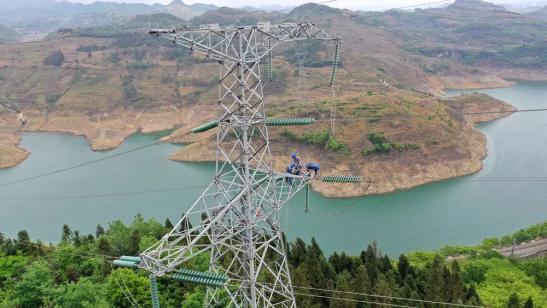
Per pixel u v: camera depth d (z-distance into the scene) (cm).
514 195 10150
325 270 5584
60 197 10819
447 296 5088
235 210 3128
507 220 8894
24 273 4944
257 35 3516
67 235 6800
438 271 5297
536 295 5553
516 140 14462
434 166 11688
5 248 6172
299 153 12031
